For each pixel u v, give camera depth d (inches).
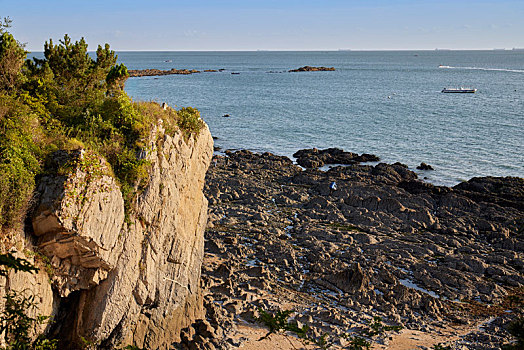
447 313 1445.6
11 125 784.9
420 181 2871.6
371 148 3848.4
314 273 1663.4
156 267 971.3
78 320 824.3
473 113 5506.9
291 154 3722.9
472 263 1744.6
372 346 1209.4
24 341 628.7
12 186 699.4
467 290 1567.4
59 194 725.9
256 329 1275.8
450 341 1266.0
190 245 1121.4
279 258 1770.4
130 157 883.4
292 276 1656.0
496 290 1568.7
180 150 1049.5
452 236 2028.8
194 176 1135.6
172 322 1073.5
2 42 1016.9
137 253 897.5
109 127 919.0
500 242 1955.0
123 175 874.1
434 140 4069.9
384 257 1800.0
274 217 2229.3
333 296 1512.1
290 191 2598.4
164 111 1082.7
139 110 993.5
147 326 987.9
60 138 832.3
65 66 1300.4
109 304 834.8
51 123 904.9
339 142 4099.4
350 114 5629.9
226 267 1601.9
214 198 2425.0
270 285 1567.4
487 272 1715.1
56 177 745.0
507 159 3393.2
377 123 4990.2
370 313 1419.8
